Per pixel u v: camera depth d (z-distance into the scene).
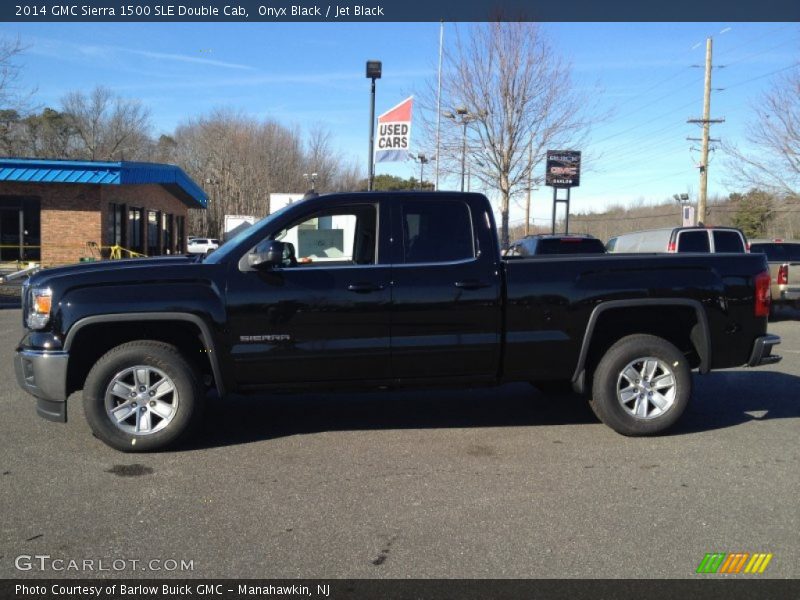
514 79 24.80
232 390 5.36
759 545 3.75
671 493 4.50
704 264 5.81
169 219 35.72
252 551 3.66
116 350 5.21
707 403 6.99
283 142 58.28
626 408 5.74
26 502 4.28
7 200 25.80
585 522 4.03
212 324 5.19
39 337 5.13
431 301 5.43
